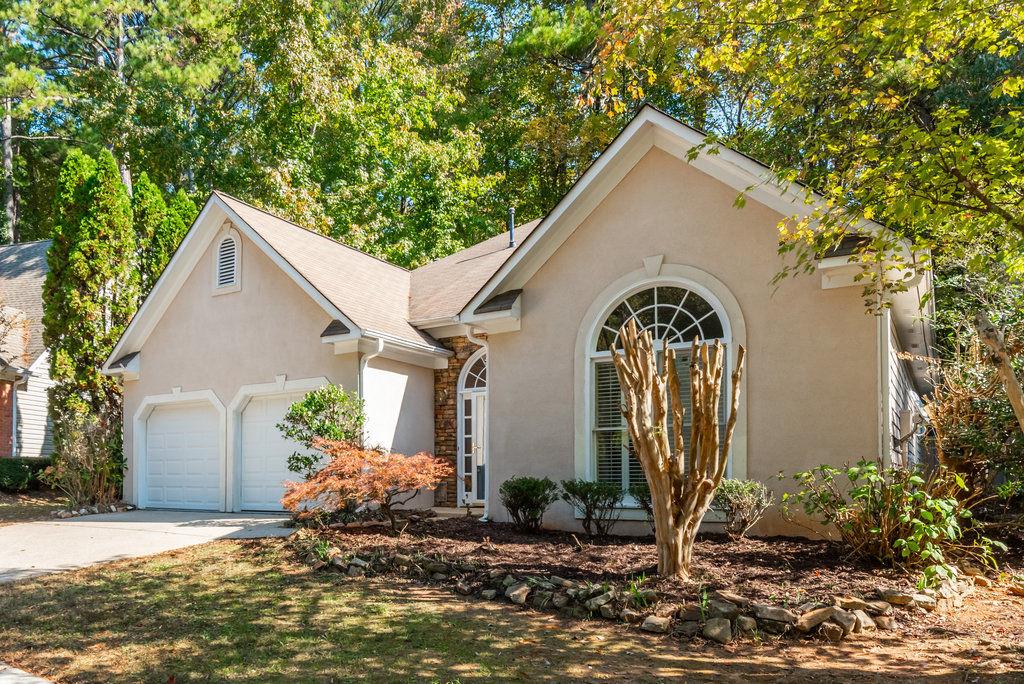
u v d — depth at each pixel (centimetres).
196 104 3141
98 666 607
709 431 827
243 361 1590
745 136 1012
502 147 3173
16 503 1877
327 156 2897
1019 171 775
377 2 3616
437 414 1584
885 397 1013
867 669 598
